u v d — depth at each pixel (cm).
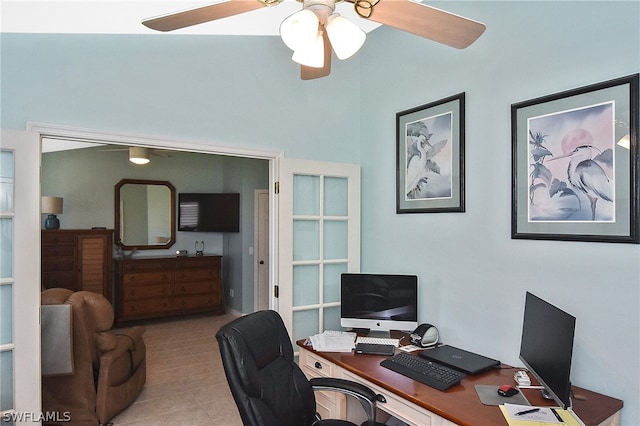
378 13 143
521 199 216
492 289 232
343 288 281
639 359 171
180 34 266
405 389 187
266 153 298
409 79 292
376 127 323
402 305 270
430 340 254
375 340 265
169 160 655
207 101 275
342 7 307
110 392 294
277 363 200
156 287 591
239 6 142
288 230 297
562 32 200
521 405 166
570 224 195
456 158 254
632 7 175
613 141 179
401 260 297
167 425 294
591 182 187
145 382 369
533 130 211
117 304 572
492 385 191
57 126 226
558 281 200
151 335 532
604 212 182
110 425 292
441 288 265
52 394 279
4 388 211
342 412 238
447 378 194
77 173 590
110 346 295
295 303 307
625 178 175
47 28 226
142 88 252
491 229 233
